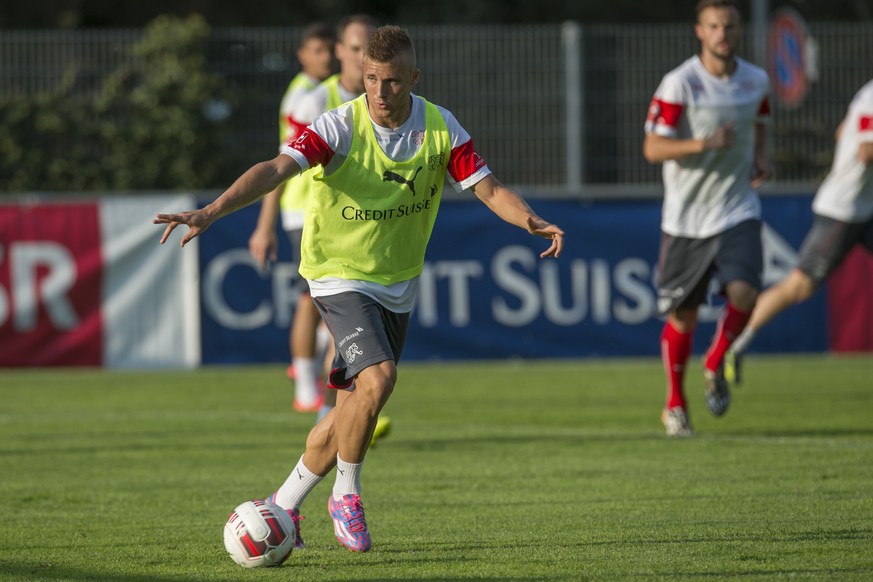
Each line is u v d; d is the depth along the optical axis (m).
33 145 49.16
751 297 24.94
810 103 48.59
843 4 78.88
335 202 14.96
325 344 33.28
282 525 14.21
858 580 13.29
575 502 18.61
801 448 24.09
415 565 14.33
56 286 40.94
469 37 47.12
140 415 30.59
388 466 22.44
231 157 50.44
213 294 41.62
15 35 47.81
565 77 47.31
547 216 42.56
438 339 42.38
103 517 17.84
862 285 43.38
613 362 42.50
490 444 25.19
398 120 14.91
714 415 26.97
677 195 25.33
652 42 47.62
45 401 33.62
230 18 76.81
